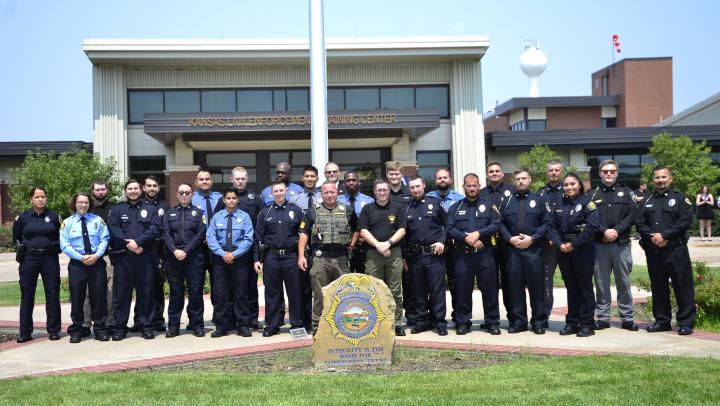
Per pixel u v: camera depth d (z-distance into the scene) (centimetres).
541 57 4728
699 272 1088
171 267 955
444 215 929
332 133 2672
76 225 933
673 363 682
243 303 955
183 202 959
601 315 943
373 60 2838
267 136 2680
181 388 631
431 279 912
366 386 628
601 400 555
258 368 752
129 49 2656
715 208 3036
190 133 2620
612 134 3164
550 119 4466
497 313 920
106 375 695
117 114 2761
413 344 827
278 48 2717
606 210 918
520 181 908
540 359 739
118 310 949
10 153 2933
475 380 640
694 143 3203
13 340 976
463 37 2781
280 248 939
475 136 2870
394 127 2622
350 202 1009
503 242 936
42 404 588
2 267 2194
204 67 2836
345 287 757
